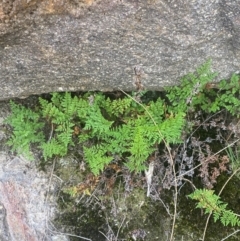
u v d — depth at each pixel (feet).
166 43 1.17
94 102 1.31
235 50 1.22
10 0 1.02
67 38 1.13
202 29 1.14
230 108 1.33
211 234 1.38
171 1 1.08
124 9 1.08
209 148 1.38
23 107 1.33
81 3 1.06
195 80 1.26
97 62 1.20
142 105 1.26
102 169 1.30
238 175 1.38
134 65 1.22
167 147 1.28
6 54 1.16
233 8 1.10
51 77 1.24
